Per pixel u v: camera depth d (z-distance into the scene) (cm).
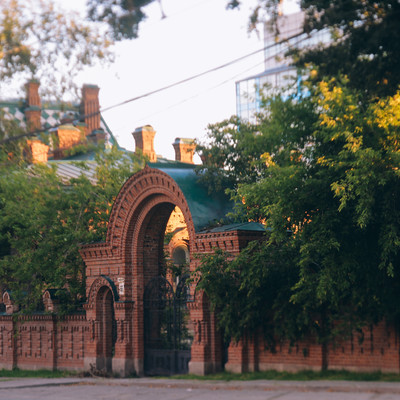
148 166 2306
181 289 2261
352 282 1772
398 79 1878
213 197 2288
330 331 1827
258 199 1839
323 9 1825
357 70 1938
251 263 1905
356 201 1739
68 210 2791
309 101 1980
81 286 2681
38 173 2959
